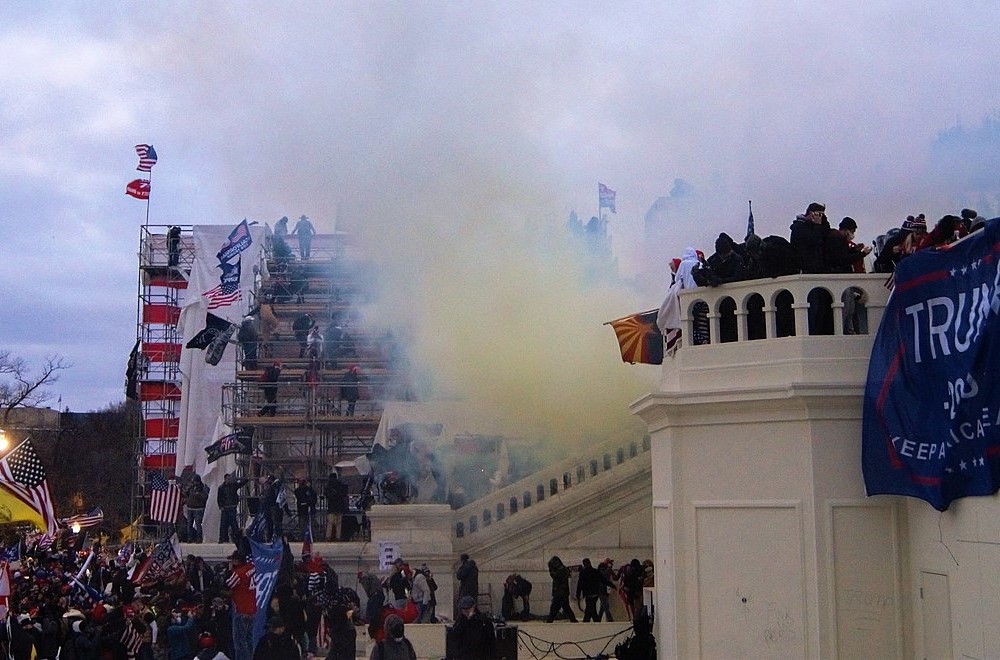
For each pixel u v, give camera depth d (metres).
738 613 16.47
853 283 16.44
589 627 26.33
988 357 12.98
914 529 15.43
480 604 30.41
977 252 13.20
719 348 17.22
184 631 23.16
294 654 19.75
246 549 31.16
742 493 16.58
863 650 15.55
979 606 13.52
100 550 44.44
